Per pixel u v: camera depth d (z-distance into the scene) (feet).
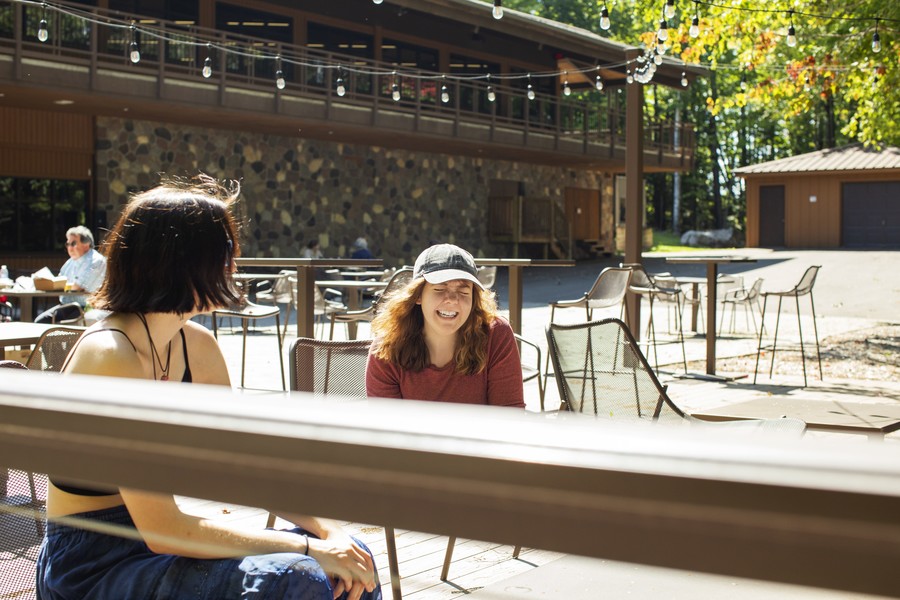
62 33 49.47
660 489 1.23
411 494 1.45
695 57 35.35
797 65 37.22
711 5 33.78
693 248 113.70
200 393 1.87
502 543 1.36
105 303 5.45
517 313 19.89
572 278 71.36
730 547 1.19
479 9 60.23
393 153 69.41
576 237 88.07
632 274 26.32
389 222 69.15
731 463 1.18
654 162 83.61
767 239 98.58
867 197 92.84
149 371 5.49
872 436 9.77
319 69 61.87
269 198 61.41
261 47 57.62
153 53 52.80
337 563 5.28
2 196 50.90
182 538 4.55
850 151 96.12
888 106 39.63
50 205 52.60
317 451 1.55
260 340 33.53
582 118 77.92
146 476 1.76
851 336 36.83
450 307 8.55
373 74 60.49
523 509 1.34
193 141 57.57
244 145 60.23
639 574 1.34
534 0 124.47
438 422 1.50
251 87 53.83
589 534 1.30
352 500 1.51
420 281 8.64
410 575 8.84
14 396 1.95
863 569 1.10
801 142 141.90
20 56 44.11
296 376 9.07
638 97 27.86
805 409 11.05
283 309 48.19
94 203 53.93
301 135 62.39
